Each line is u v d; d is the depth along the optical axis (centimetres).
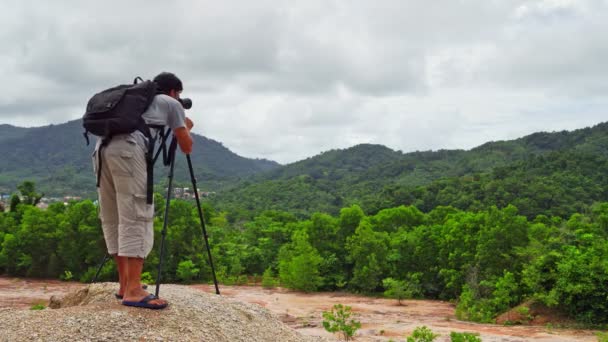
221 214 8369
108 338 497
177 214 5375
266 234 6156
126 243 553
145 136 549
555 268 2991
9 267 5312
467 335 1298
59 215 5309
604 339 2130
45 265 5169
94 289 719
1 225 5766
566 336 2398
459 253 4116
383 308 3659
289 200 18338
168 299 629
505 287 3173
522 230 3616
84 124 549
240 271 5400
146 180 557
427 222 5950
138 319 539
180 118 577
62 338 489
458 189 12425
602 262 2817
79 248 5041
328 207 16012
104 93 554
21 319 534
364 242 4678
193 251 5272
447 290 4231
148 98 553
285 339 658
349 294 4578
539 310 2911
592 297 2762
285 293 4566
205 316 606
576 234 3525
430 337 1377
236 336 589
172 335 525
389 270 4712
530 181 12100
